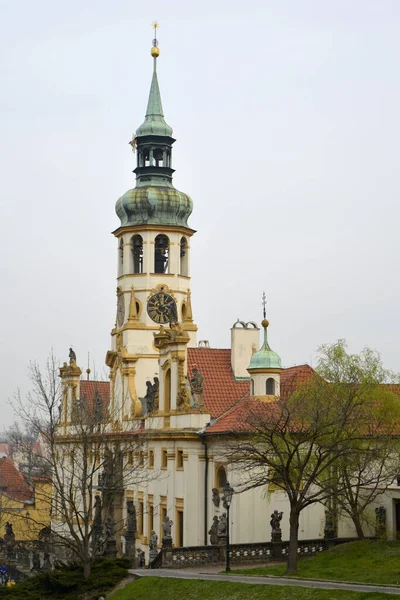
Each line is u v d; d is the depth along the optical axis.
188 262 129.88
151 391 112.25
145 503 110.00
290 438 78.69
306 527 90.44
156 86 133.12
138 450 110.12
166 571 76.69
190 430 98.62
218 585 66.50
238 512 88.94
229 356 107.50
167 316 126.75
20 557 117.06
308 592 60.19
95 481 121.50
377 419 82.19
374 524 84.38
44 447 106.12
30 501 139.00
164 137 131.00
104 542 83.88
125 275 128.38
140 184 131.12
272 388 95.12
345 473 79.12
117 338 128.12
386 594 55.88
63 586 75.62
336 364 84.81
